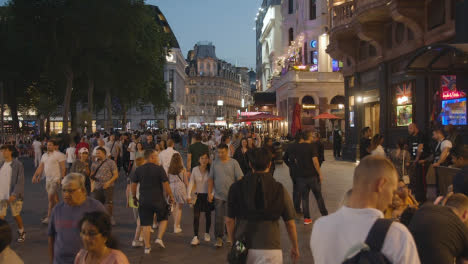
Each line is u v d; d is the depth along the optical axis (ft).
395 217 11.85
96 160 26.81
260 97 153.99
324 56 122.93
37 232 25.86
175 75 313.12
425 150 32.27
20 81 116.98
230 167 21.94
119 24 90.68
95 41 92.17
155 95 158.30
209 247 22.20
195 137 32.73
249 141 35.94
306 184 26.73
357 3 54.75
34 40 90.38
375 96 60.95
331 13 73.00
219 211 21.90
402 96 51.90
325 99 116.88
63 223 12.88
